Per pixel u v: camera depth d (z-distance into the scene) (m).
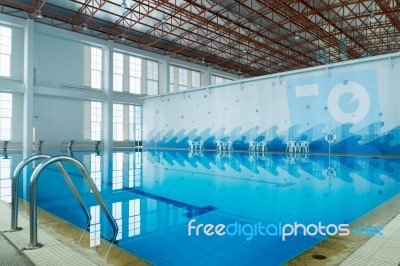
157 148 20.12
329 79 12.88
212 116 17.12
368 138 11.88
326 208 3.68
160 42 20.33
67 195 4.58
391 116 11.38
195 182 6.03
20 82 16.48
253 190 5.08
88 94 18.31
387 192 4.64
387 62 11.51
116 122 20.70
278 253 2.27
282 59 22.06
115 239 2.61
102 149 18.72
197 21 16.98
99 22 17.64
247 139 15.59
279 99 14.42
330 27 17.22
